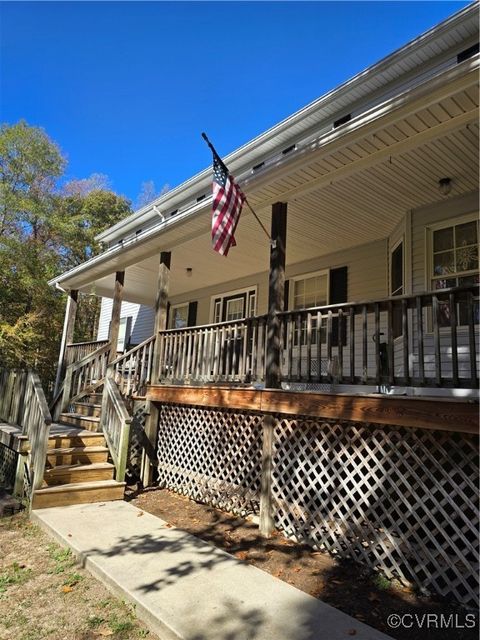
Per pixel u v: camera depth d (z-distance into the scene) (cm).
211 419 591
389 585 344
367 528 386
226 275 1003
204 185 1149
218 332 587
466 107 353
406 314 377
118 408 601
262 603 298
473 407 323
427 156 447
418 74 707
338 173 462
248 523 495
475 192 523
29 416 575
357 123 385
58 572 353
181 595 304
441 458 376
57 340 1739
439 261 549
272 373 484
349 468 486
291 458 470
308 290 831
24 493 538
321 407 425
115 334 877
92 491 532
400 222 625
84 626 277
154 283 1110
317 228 664
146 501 577
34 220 1925
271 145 965
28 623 279
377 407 382
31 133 1961
